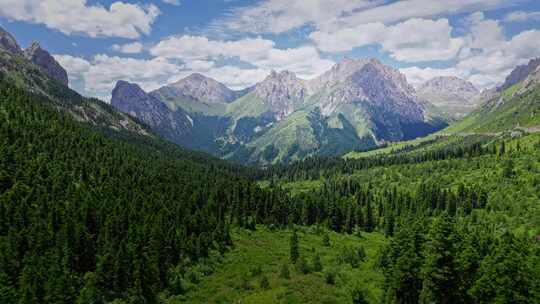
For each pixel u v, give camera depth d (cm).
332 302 8862
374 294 9406
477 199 19950
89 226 11250
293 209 17988
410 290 8744
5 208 10556
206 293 9469
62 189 13250
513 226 16312
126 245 10038
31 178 13175
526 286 7550
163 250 10444
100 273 8881
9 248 8694
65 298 7775
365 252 13312
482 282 7762
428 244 8594
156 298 8944
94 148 19625
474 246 9619
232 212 16338
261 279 10188
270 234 15225
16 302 7406
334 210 17800
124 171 17275
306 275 10556
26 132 17425
